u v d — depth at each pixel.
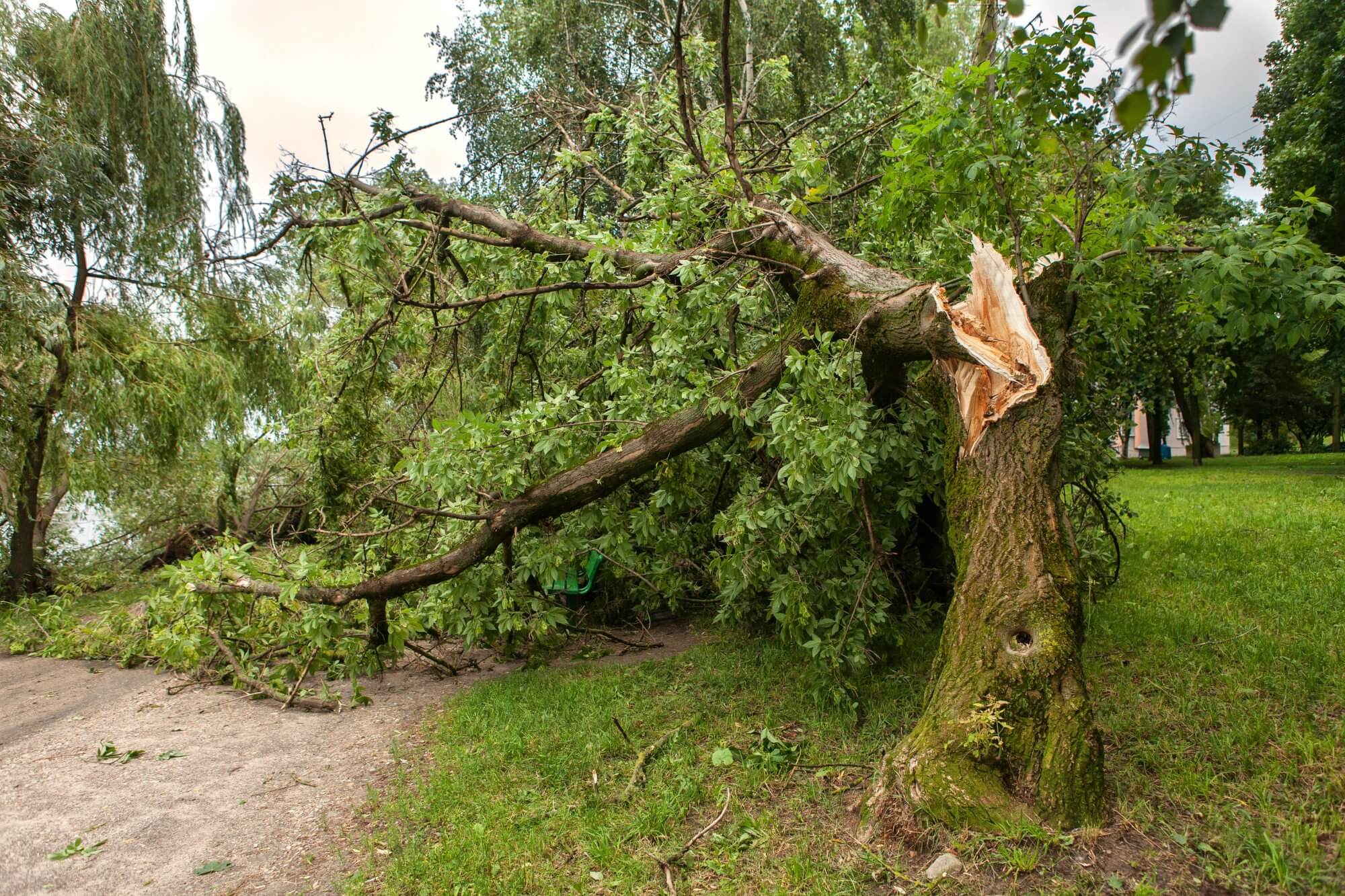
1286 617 5.12
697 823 3.57
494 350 7.21
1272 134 14.71
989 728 3.11
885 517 5.22
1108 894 2.63
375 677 6.50
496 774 4.24
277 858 3.56
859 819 3.38
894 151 4.79
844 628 4.65
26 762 4.85
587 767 4.23
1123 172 4.33
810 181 6.31
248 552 6.06
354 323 7.47
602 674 5.91
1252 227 4.20
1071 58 4.15
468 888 3.18
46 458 12.50
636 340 6.50
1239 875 2.62
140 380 11.91
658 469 5.38
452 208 6.42
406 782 4.29
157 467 12.84
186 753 4.90
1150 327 7.13
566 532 5.45
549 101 7.81
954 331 3.80
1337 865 2.60
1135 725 3.84
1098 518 6.61
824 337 4.11
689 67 7.12
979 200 4.52
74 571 13.45
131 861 3.55
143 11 11.95
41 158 11.18
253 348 13.42
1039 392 3.63
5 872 3.47
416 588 5.33
